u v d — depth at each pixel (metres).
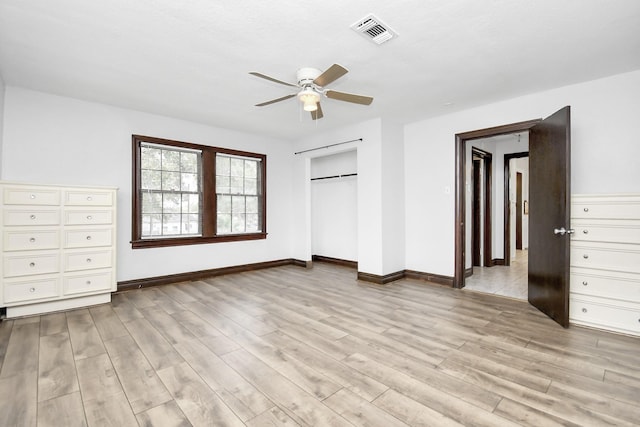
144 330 2.74
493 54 2.63
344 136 4.92
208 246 4.85
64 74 3.04
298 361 2.19
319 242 6.38
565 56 2.66
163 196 4.44
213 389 1.85
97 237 3.42
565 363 2.14
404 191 4.79
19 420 1.58
